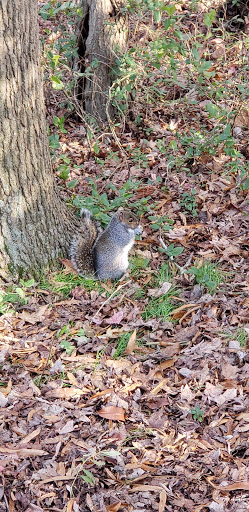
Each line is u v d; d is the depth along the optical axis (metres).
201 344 3.74
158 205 4.31
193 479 3.39
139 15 4.73
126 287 3.97
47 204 3.94
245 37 5.25
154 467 3.42
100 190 4.39
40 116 3.84
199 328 3.80
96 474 3.41
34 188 3.88
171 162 4.44
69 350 3.72
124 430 3.51
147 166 4.53
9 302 3.87
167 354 3.71
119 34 4.71
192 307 3.88
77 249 4.00
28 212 3.89
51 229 3.97
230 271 4.02
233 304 3.88
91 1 4.67
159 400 3.58
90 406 3.57
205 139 4.64
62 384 3.63
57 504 3.35
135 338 3.76
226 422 3.52
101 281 4.00
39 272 3.96
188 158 4.54
